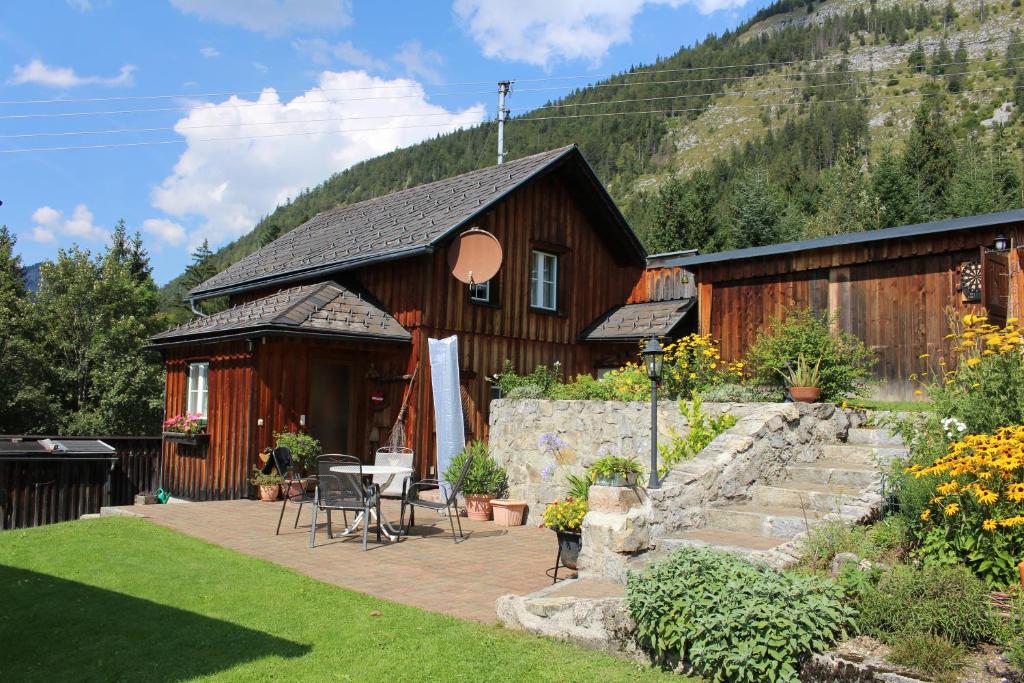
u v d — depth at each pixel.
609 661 4.86
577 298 16.08
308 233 18.84
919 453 5.87
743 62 165.88
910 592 4.41
